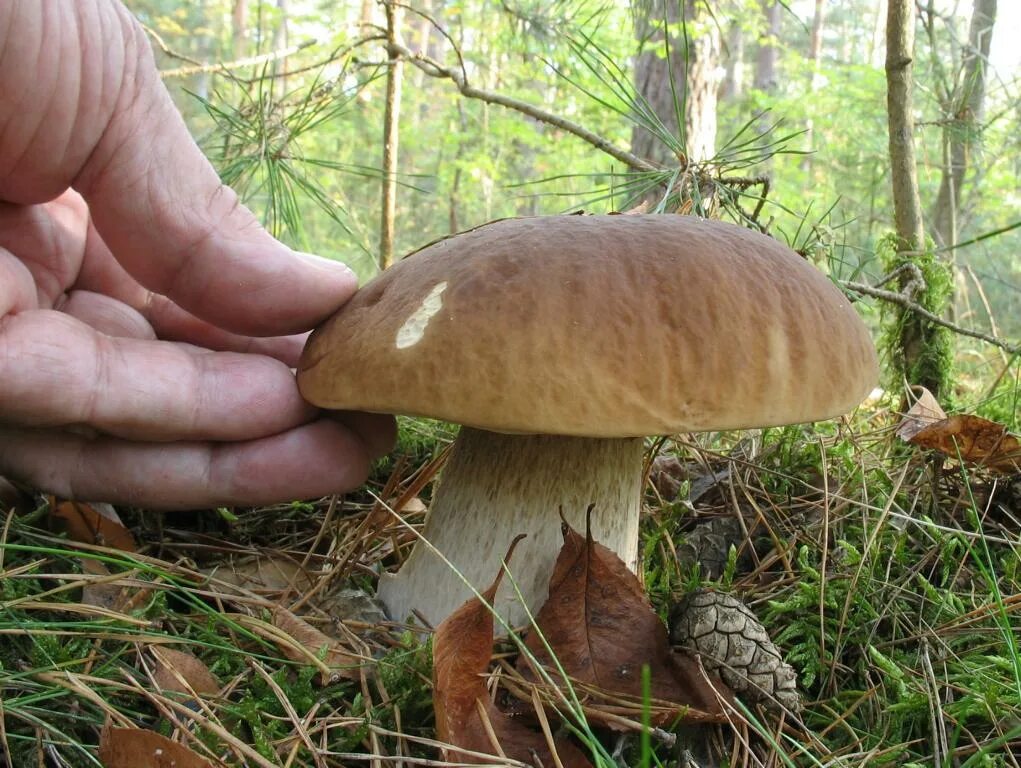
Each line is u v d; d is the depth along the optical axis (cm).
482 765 13
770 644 16
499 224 16
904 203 35
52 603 15
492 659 16
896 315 35
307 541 23
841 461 28
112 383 17
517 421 13
